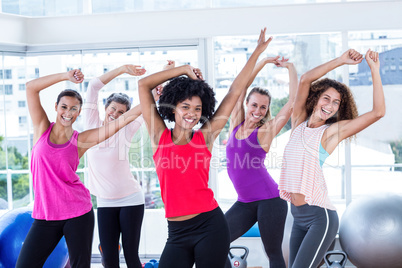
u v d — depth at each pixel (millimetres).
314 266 2979
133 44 4328
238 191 3354
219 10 4129
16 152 4789
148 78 2510
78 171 4668
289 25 4086
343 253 3607
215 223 2391
